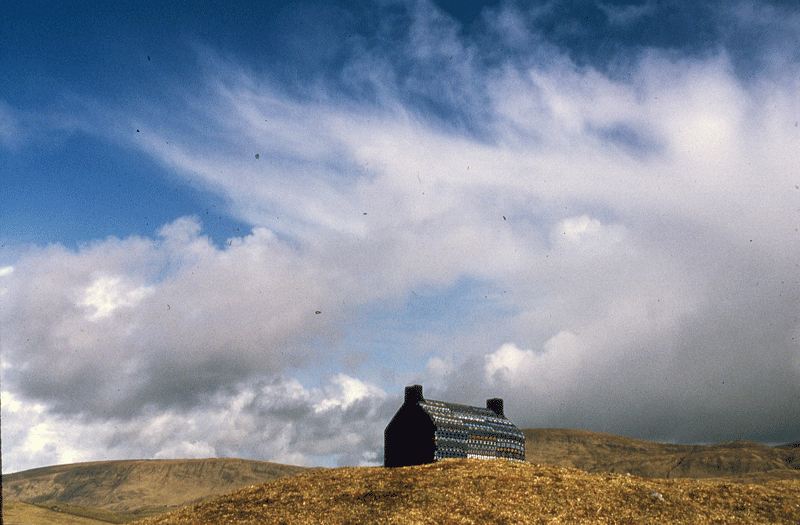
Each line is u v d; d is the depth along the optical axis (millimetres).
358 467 72812
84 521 176500
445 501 56219
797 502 54906
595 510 53219
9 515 166250
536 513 52719
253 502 60156
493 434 113688
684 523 50750
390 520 52719
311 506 57625
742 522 50844
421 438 105125
